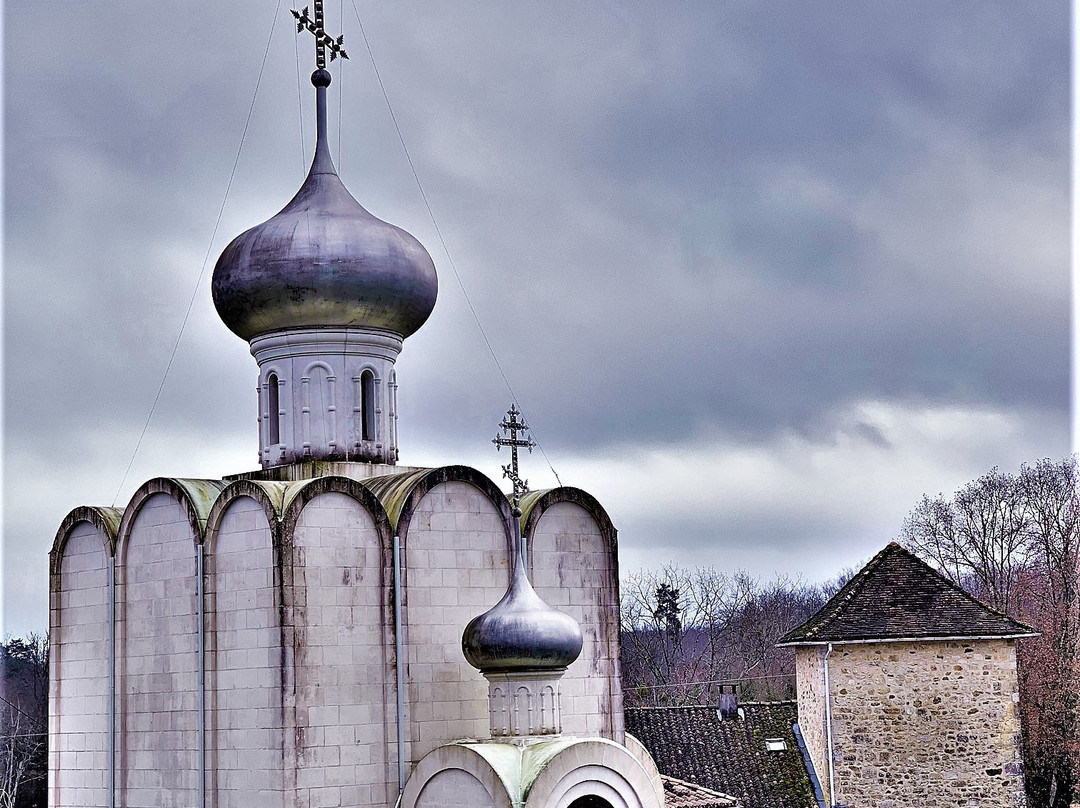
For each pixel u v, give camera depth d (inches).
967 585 3058.6
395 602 1366.9
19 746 2723.9
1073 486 2738.7
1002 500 2792.8
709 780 2042.3
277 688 1306.6
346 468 1454.2
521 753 1289.4
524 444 1443.2
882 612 2015.3
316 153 1530.5
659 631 3848.4
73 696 1501.0
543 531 1482.5
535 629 1315.2
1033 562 2763.3
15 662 2746.1
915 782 1962.4
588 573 1507.1
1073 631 2613.2
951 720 1961.1
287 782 1294.3
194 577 1384.1
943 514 2849.4
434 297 1531.7
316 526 1338.6
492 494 1441.9
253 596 1336.1
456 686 1393.9
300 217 1481.3
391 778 1343.5
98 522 1491.1
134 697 1432.1
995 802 1948.8
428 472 1408.7
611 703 1502.2
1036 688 2586.1
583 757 1291.8
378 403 1497.3
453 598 1405.0
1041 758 2568.9
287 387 1480.1
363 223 1487.5
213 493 1422.2
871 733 1977.1
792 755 2058.3
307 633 1321.4
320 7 1572.3
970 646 1969.7
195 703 1368.1
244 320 1496.1
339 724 1326.3
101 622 1478.8
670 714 2166.6
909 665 1977.1
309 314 1470.2
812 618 2091.5
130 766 1425.9
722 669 3890.3
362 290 1466.5
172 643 1400.1
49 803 1509.6
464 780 1285.7
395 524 1378.0
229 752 1337.4
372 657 1350.9
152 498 1439.5
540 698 1330.0
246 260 1473.9
